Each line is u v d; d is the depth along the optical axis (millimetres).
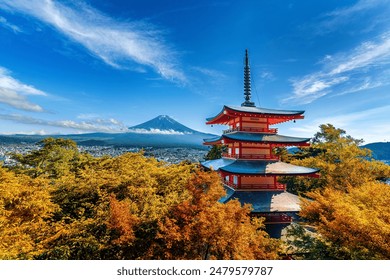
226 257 14656
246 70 35531
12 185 18234
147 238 15945
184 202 16609
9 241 13359
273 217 25312
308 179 42438
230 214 15633
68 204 22766
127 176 24672
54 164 45469
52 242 15547
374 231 14406
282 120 32438
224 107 29297
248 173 26219
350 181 39250
